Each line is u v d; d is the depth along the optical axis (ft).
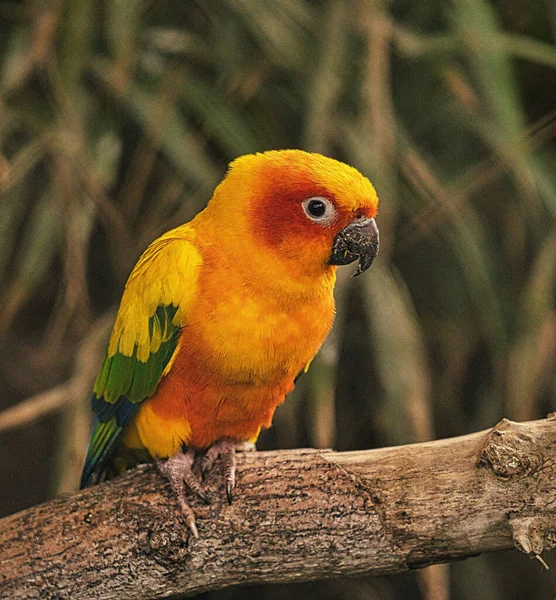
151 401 19.97
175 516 17.92
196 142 28.04
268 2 27.76
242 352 19.01
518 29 30.22
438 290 31.89
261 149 28.14
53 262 33.09
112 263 31.76
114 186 30.94
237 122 27.48
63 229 27.37
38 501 35.83
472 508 16.90
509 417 29.58
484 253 28.89
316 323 19.92
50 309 34.50
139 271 20.81
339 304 25.25
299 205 19.16
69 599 17.87
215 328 18.94
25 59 26.02
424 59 28.17
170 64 28.73
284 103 29.32
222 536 17.83
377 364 26.13
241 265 19.07
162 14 29.27
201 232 20.04
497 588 34.06
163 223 28.78
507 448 16.42
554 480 16.30
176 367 19.47
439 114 29.60
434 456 17.39
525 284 31.12
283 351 19.39
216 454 19.99
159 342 19.44
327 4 27.99
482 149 30.81
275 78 29.07
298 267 19.20
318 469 17.83
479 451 17.03
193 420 19.85
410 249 31.71
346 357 32.37
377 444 32.12
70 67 25.79
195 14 29.48
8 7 26.86
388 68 27.50
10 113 26.76
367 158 25.93
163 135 27.12
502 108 25.61
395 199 26.14
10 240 27.71
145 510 18.02
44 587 17.78
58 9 25.39
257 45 28.94
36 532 17.98
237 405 19.79
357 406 32.48
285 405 28.17
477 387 33.50
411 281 32.22
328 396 24.53
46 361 34.22
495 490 16.66
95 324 28.25
